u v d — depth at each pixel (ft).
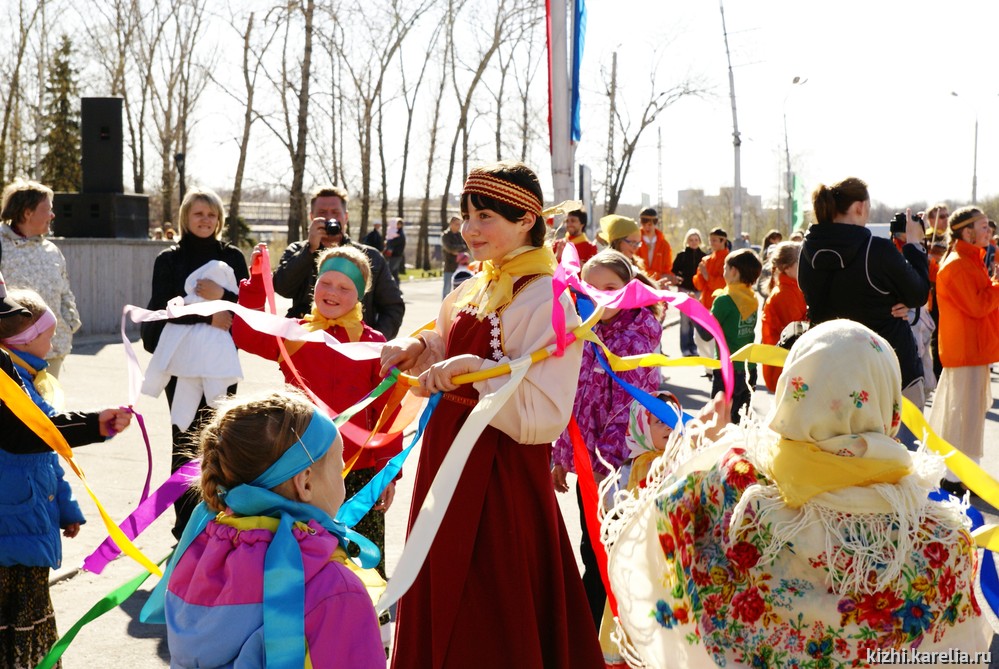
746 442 8.10
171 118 130.11
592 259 13.53
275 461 7.03
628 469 12.58
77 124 145.07
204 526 7.25
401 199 152.87
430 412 9.52
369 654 6.79
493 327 9.57
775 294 25.68
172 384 18.35
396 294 18.06
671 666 8.64
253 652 6.72
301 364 13.97
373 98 128.67
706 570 8.04
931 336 35.24
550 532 9.59
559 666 9.49
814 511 7.55
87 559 8.92
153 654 13.46
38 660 11.33
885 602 7.47
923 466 7.82
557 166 30.35
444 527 9.28
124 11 125.08
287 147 112.98
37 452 10.92
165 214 131.64
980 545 8.93
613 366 10.03
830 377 7.46
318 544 6.95
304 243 18.44
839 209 17.89
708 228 192.54
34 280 22.40
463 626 9.23
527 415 9.12
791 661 7.65
